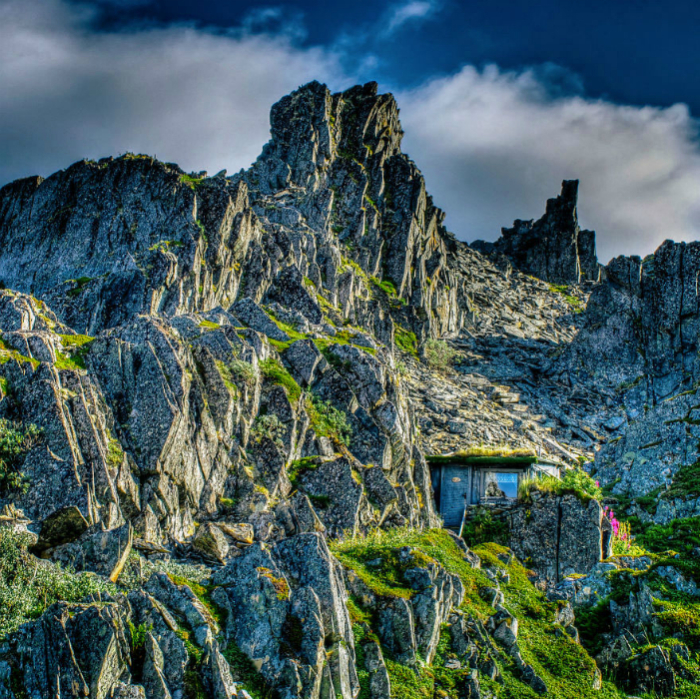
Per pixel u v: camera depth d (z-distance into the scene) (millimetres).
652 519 46844
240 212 65562
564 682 28625
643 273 103250
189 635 20719
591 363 97062
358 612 25875
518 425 78375
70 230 67750
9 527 25297
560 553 37969
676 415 55000
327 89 106125
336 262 80375
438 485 55250
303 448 43094
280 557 24438
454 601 29328
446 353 95125
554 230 150125
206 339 42969
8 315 37594
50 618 18594
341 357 50719
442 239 119188
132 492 31016
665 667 30547
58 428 29281
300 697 21125
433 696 24766
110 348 34719
